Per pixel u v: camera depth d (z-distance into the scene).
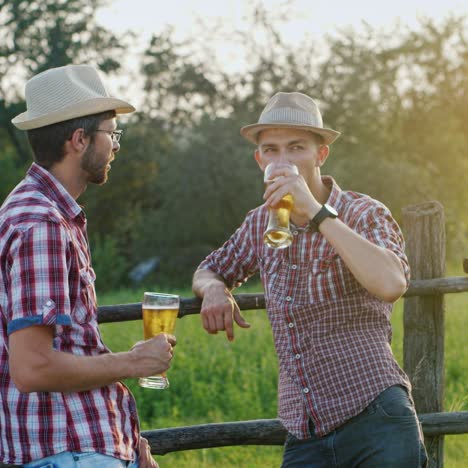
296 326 3.03
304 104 3.03
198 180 31.31
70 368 2.39
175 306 2.81
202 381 7.61
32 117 2.58
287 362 3.06
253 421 3.90
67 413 2.47
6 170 35.66
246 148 32.19
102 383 2.48
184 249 32.50
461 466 5.17
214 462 5.70
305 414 3.01
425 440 4.27
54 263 2.39
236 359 8.38
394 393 2.94
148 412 7.32
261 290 17.62
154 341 2.60
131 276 32.84
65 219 2.55
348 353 2.97
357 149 33.66
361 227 2.98
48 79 2.58
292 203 2.76
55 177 2.60
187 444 3.81
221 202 31.67
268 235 2.76
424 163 36.50
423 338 4.38
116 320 3.74
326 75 33.69
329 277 2.99
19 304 2.36
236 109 33.44
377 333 3.04
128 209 36.25
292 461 3.09
